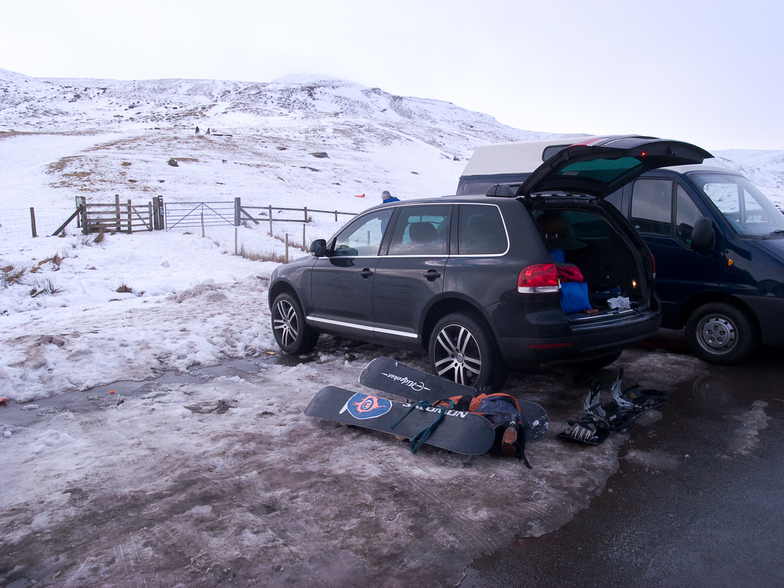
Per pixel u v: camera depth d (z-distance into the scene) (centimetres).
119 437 397
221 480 330
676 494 313
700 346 562
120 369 564
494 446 361
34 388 505
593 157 409
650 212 596
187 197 3353
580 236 532
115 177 3684
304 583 239
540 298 408
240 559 255
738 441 380
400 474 336
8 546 267
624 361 572
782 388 483
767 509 297
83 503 305
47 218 2359
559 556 257
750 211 580
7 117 12162
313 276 587
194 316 797
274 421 423
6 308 941
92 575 245
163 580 241
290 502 304
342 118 14362
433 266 470
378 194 4828
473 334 439
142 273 1259
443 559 256
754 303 515
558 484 323
